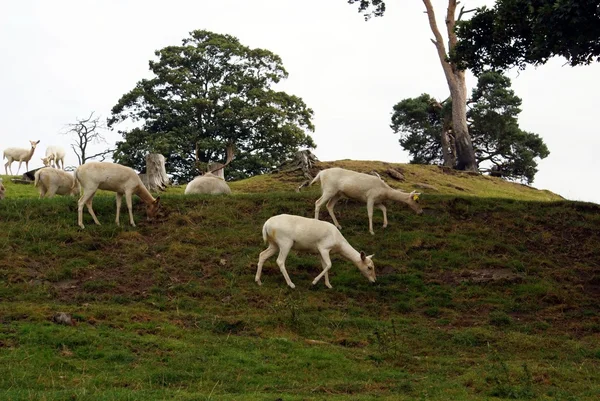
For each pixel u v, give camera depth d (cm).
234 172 4197
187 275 1538
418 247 1716
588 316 1452
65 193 2109
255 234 1731
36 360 1082
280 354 1191
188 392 1010
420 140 4638
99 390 985
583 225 1897
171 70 4256
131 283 1486
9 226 1683
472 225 1848
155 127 4297
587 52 1870
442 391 1060
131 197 1777
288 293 1473
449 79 3653
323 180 1747
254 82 4362
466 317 1434
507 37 2012
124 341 1185
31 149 3331
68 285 1465
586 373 1167
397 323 1383
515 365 1192
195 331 1277
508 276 1598
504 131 4316
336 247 1509
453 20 3600
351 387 1067
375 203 1817
